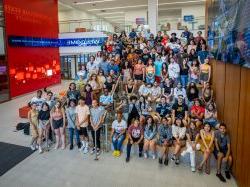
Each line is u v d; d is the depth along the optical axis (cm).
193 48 836
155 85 717
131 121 621
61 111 597
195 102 602
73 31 1684
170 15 2405
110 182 445
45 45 1423
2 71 1095
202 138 485
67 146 610
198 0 1772
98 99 729
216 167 486
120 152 564
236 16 417
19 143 627
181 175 466
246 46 359
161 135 534
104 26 1859
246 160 379
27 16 1253
